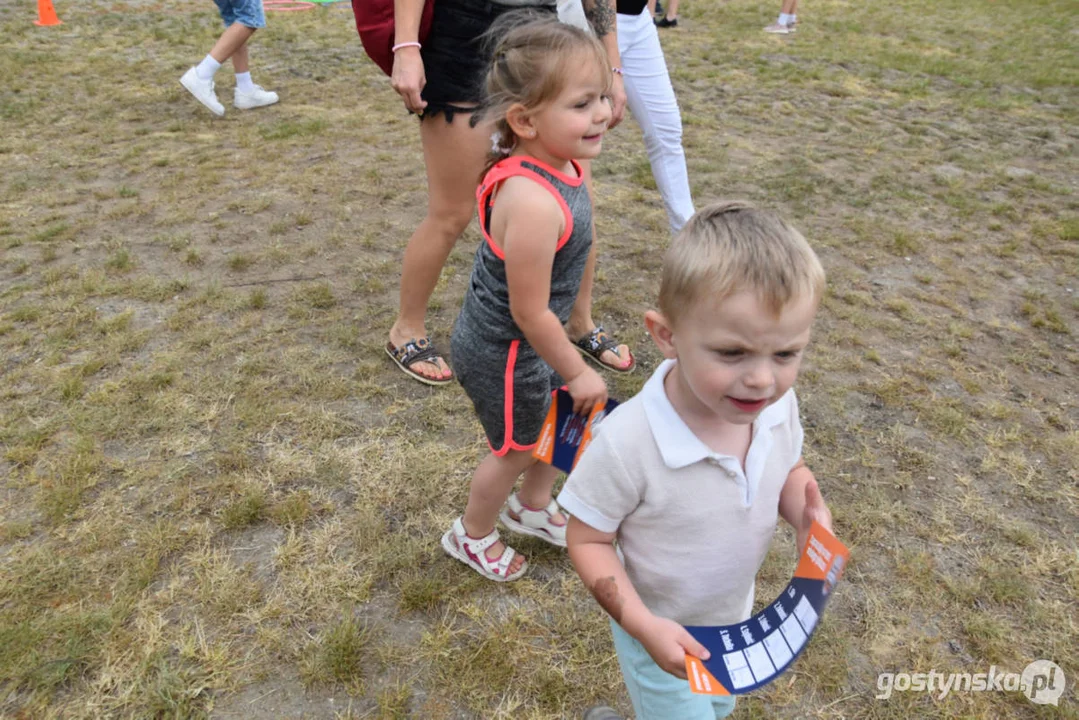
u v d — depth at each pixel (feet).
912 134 18.98
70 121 17.89
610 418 4.21
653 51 10.53
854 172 16.42
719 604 4.57
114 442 8.36
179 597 6.65
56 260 11.91
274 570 6.95
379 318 10.80
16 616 6.41
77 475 7.84
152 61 22.53
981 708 6.03
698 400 3.99
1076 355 10.50
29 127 17.40
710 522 4.14
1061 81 23.80
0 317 10.41
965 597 6.94
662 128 11.07
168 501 7.61
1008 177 16.30
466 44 7.71
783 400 4.35
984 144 18.38
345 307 11.03
